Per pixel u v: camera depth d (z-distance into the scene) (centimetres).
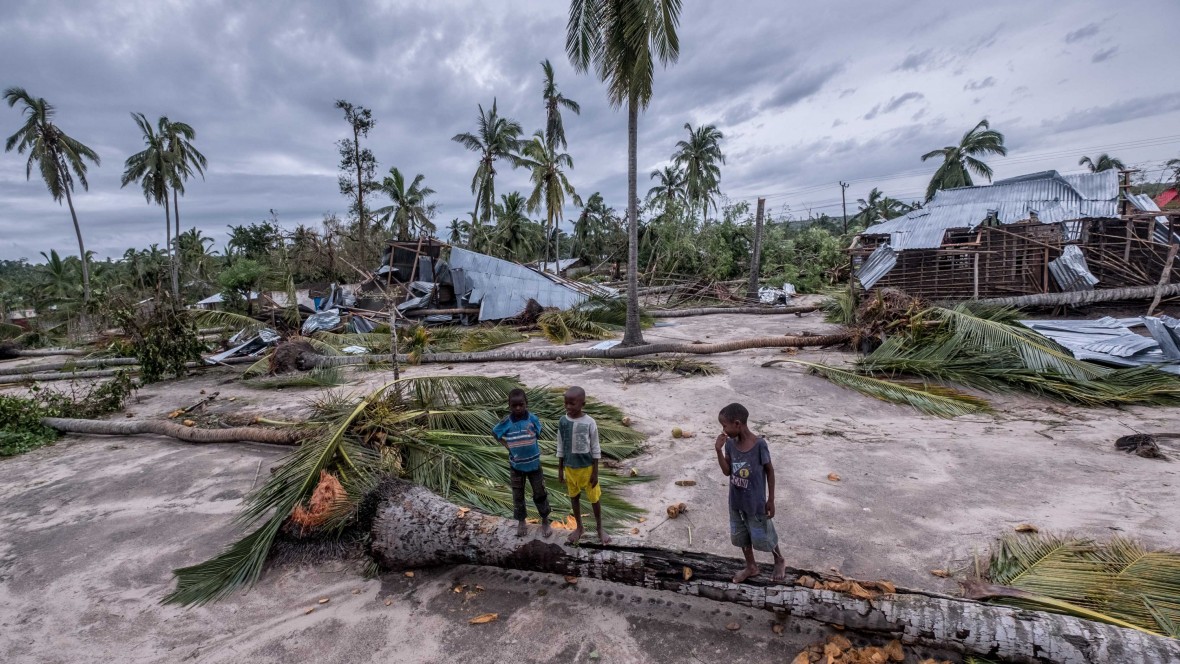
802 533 493
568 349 1485
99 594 462
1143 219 1738
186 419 952
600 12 1242
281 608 436
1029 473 599
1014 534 468
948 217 2100
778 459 673
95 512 621
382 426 669
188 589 457
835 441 732
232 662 376
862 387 955
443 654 374
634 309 1414
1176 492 532
